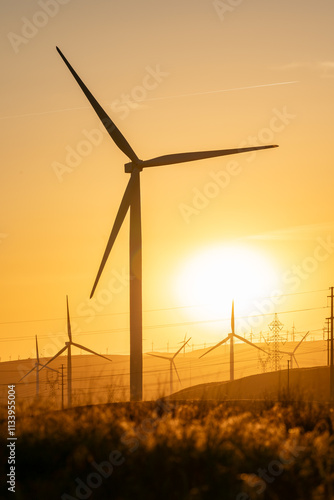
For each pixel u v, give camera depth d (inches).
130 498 853.8
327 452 1028.5
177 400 1886.1
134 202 3909.9
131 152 3900.1
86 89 3796.8
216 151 3846.0
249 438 1090.1
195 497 828.6
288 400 1793.8
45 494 878.4
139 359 3698.3
